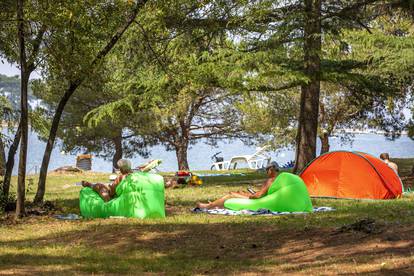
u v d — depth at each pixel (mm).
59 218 20391
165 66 29531
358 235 14141
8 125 27984
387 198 25312
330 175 26359
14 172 76812
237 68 30859
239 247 14547
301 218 18484
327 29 33750
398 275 10547
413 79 35469
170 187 33938
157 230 17047
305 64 32156
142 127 53219
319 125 52000
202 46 35000
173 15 30812
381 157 29141
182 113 48406
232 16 32344
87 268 12523
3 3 20672
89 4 21016
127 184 19875
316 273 11242
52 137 23328
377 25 40781
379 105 46031
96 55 22953
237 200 21344
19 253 14352
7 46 21953
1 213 21656
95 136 55438
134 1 22828
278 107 50938
